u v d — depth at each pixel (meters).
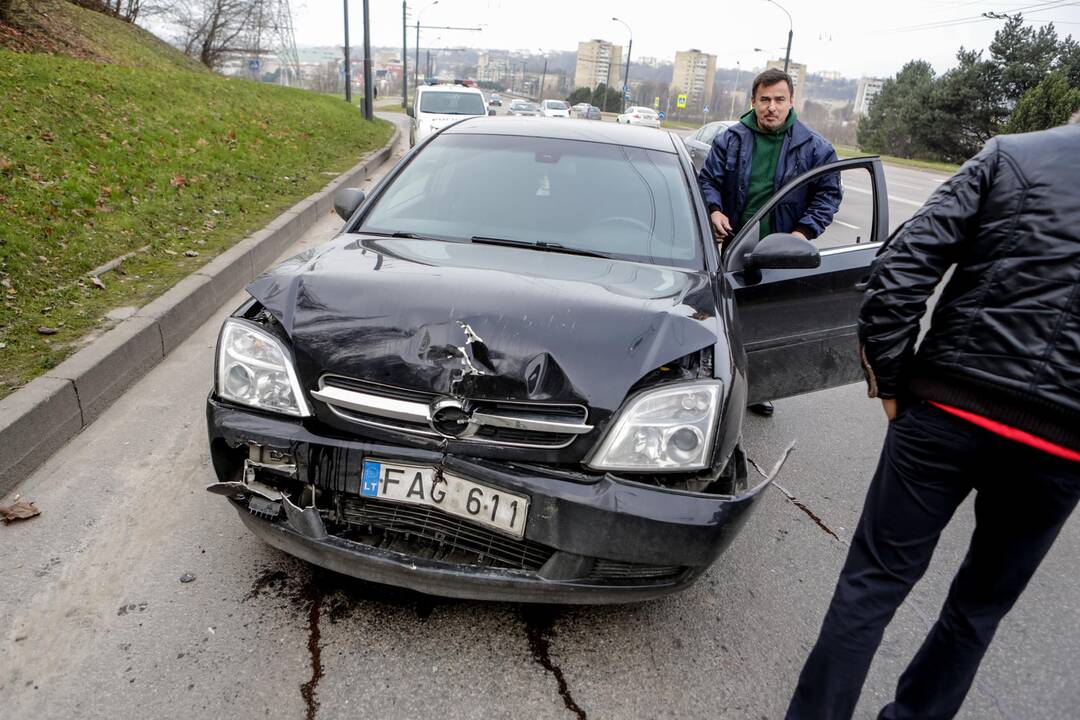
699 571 2.21
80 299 4.54
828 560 2.97
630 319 2.27
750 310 3.13
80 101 9.22
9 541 2.63
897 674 2.40
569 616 2.48
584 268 2.74
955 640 1.95
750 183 4.05
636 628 2.47
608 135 3.65
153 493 3.00
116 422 3.59
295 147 12.80
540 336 2.17
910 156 50.34
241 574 2.54
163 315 4.43
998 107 45.06
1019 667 2.47
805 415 4.51
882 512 1.88
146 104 10.66
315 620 2.36
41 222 5.52
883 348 1.76
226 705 2.02
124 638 2.23
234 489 2.29
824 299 3.31
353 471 2.14
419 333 2.18
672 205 3.20
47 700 2.00
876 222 3.60
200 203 7.54
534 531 2.09
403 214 3.13
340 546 2.15
